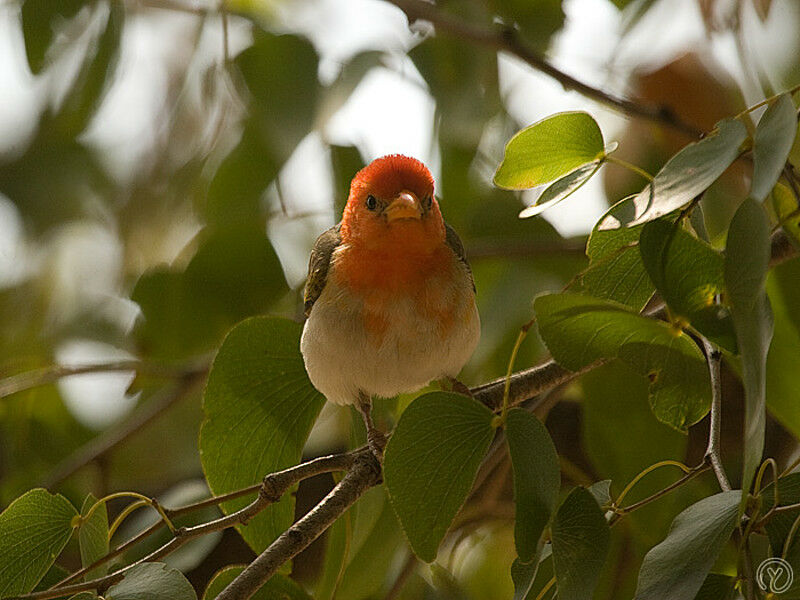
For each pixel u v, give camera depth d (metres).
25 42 9.88
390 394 8.45
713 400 6.13
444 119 10.52
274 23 11.41
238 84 10.09
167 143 13.45
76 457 11.01
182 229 13.54
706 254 5.32
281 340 8.13
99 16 10.07
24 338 13.40
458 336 8.24
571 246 10.90
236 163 11.20
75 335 13.16
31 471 12.32
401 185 8.11
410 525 5.50
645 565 5.31
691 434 10.33
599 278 6.22
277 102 9.73
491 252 10.97
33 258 13.72
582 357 5.61
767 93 10.20
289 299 11.59
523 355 10.92
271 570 6.35
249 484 8.00
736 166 9.99
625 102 9.69
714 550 5.19
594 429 9.05
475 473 5.50
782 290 6.88
